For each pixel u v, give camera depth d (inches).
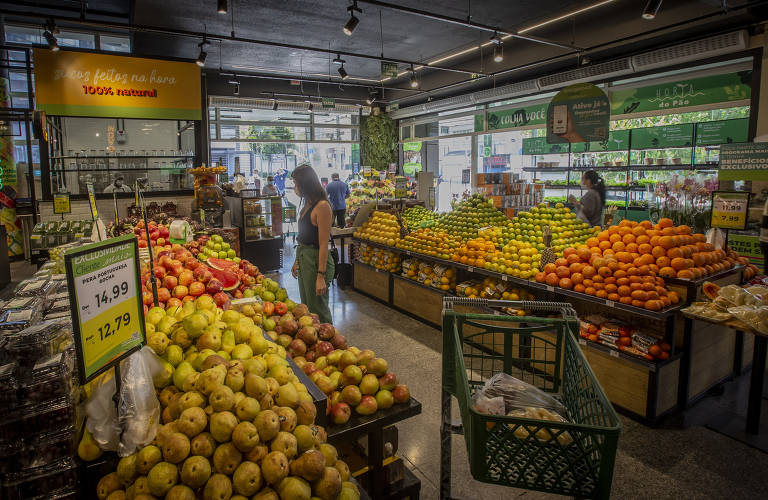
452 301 80.7
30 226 332.2
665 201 243.8
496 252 173.3
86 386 57.9
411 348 174.4
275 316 98.3
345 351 85.7
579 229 176.9
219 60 405.1
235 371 57.3
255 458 51.2
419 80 496.1
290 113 509.7
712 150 266.8
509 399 67.9
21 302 65.7
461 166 484.7
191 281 97.4
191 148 370.3
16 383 50.5
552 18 307.4
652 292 119.9
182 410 53.8
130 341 56.0
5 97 322.0
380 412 76.8
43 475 51.0
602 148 323.6
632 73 300.5
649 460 105.3
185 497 47.8
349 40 353.7
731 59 260.1
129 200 297.0
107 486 51.7
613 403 127.6
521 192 347.9
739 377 146.9
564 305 77.2
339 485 55.5
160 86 301.7
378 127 549.3
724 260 142.4
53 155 293.7
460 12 294.0
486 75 367.9
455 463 106.0
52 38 253.3
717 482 97.8
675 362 122.6
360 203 427.8
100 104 288.5
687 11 262.8
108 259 52.4
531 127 389.4
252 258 308.8
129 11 304.2
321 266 144.0
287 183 522.9
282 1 271.4
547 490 52.8
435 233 207.9
